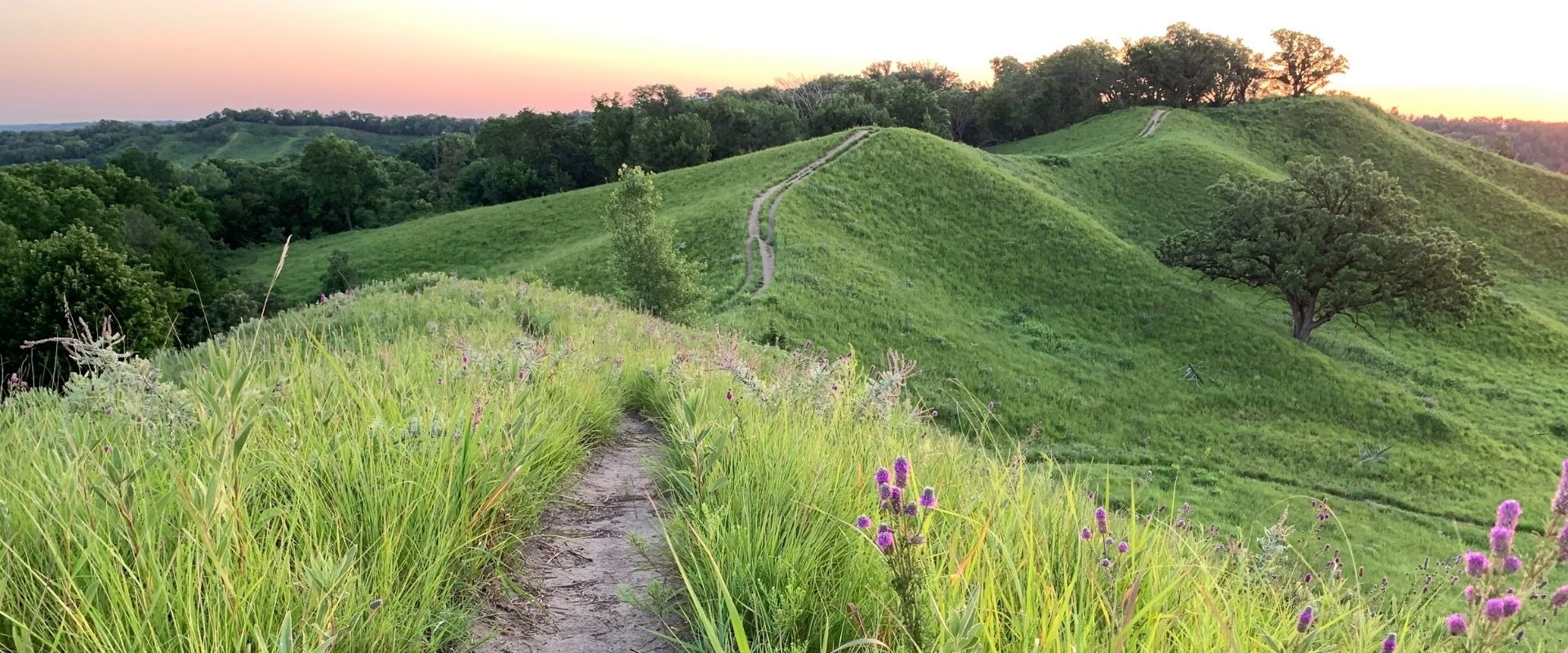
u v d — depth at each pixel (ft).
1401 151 257.96
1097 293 146.92
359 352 19.12
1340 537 62.08
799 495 11.10
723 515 10.64
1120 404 108.17
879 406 17.44
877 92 350.84
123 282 91.35
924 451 13.94
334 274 187.83
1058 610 7.36
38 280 88.99
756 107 352.08
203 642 6.29
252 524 8.17
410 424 11.76
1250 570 11.35
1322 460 95.81
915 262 153.79
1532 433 111.34
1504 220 215.72
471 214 241.96
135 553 7.29
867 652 7.56
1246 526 56.80
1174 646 7.82
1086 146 295.69
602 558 11.43
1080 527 10.35
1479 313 153.38
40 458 9.64
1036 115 358.84
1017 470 12.57
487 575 10.05
